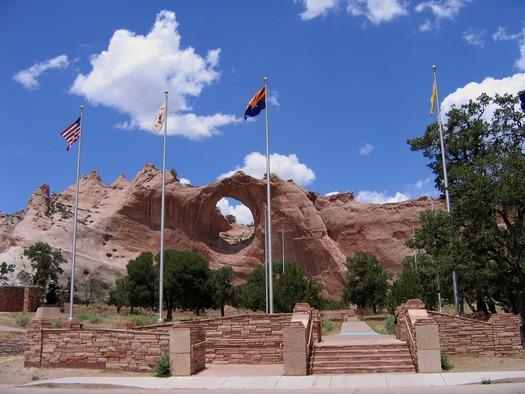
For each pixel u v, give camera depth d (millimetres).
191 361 19000
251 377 17906
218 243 129375
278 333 22250
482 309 43969
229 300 88125
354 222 122438
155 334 20469
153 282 74312
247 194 126438
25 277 84812
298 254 120125
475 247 26438
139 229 119438
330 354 20203
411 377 16828
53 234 106375
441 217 29609
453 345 22859
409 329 20406
